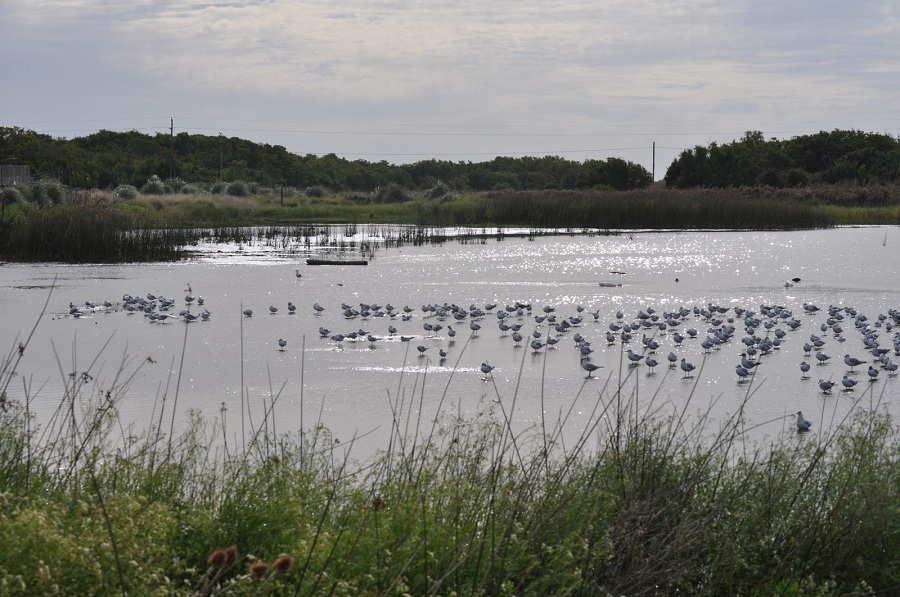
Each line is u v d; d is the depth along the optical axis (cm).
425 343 1858
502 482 679
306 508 626
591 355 1731
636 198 6266
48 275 3098
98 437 920
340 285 2842
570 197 6500
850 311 2222
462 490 639
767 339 1748
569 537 571
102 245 3603
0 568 421
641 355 1655
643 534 617
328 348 1788
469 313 2222
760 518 677
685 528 626
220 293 2653
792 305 2441
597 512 622
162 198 6981
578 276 3106
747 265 3450
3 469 675
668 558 611
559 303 2481
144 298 2484
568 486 655
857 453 779
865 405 1329
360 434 1127
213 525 562
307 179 11719
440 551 550
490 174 13325
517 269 3319
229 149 11806
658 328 1994
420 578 515
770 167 9362
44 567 429
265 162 11844
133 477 695
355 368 1587
